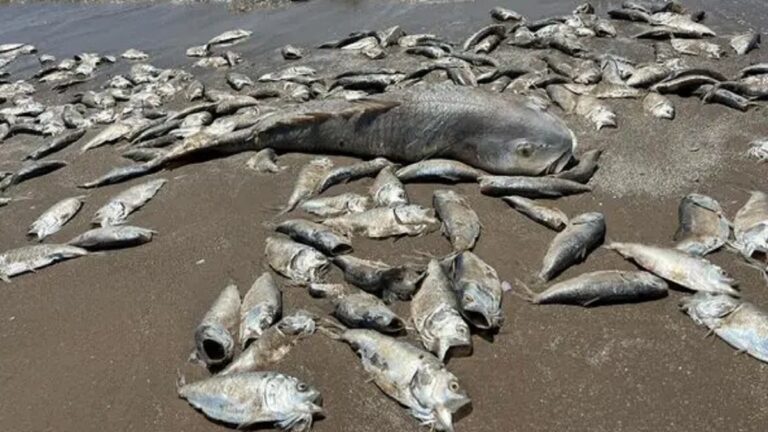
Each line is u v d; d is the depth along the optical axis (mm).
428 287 1153
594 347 1092
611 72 1873
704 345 1080
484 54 2150
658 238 1282
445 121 1479
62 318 1259
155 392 1094
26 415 1088
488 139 1456
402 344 1065
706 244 1226
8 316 1280
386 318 1105
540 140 1424
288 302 1217
